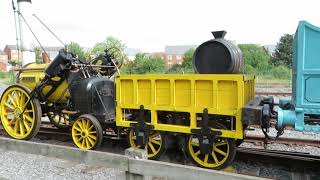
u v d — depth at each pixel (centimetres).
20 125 786
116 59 802
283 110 533
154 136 630
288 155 625
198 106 566
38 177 549
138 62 3622
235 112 536
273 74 3938
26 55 1049
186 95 577
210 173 271
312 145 721
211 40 609
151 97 607
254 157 613
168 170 288
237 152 626
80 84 714
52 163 617
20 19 1035
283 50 6178
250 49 5906
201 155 615
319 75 493
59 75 748
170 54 10975
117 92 646
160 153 614
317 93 496
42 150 362
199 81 564
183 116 606
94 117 684
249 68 4334
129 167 308
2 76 3866
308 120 515
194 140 617
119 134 670
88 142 682
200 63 623
